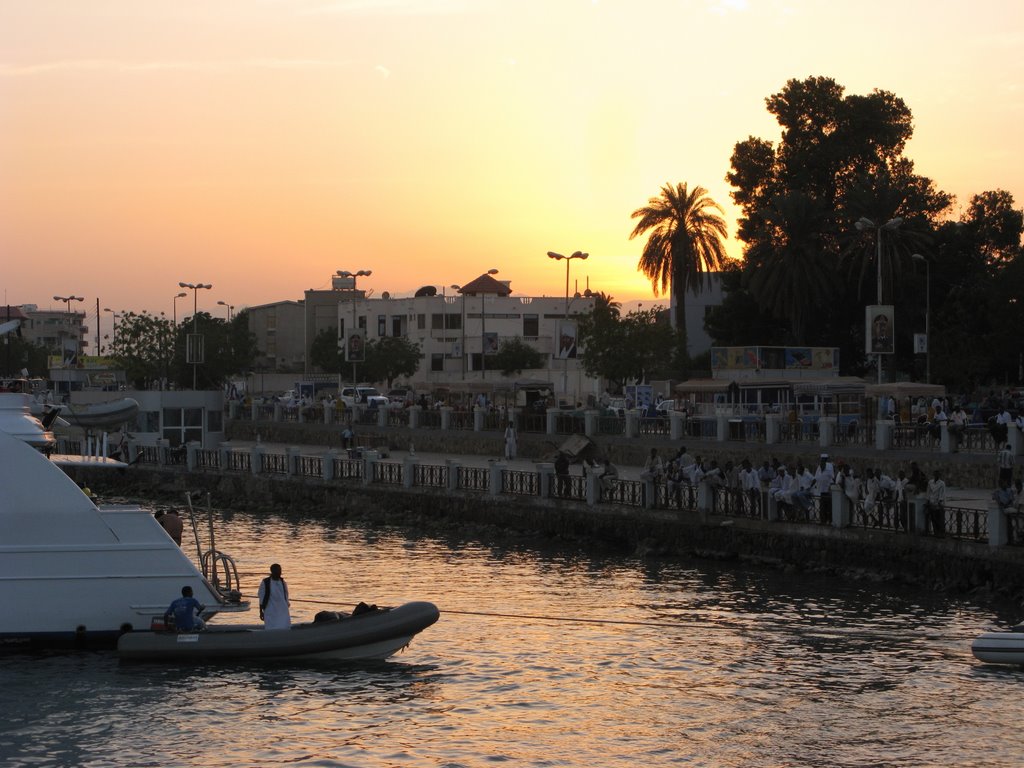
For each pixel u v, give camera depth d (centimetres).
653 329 9444
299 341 17425
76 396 7725
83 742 2292
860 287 8594
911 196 9088
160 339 11756
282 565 4338
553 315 14175
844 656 2909
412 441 7688
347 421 8762
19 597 2791
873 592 3656
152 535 2858
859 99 9306
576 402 10312
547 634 3164
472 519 5341
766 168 9525
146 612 2841
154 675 2717
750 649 2994
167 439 7825
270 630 2834
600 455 6356
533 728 2384
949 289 9362
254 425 9562
